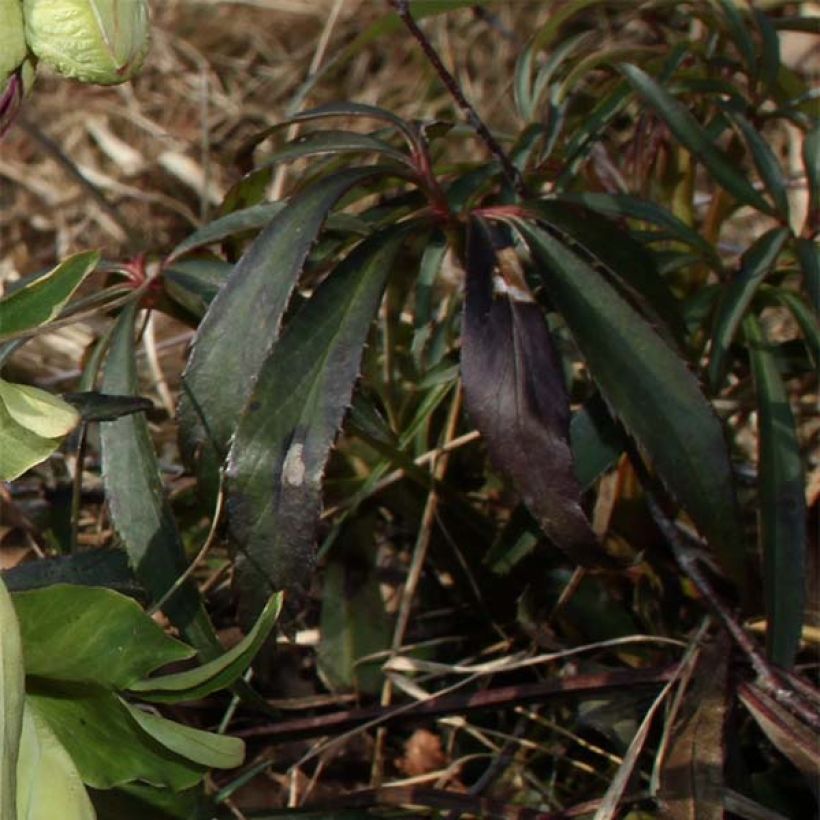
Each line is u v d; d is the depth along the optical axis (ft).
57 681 2.16
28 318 2.12
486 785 2.66
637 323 2.43
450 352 2.76
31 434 2.05
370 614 2.75
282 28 4.56
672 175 2.86
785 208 2.63
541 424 2.38
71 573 2.43
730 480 2.42
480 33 4.37
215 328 2.38
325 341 2.38
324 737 2.70
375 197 3.45
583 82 3.08
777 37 2.77
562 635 2.76
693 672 2.51
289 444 2.36
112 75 2.09
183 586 2.41
